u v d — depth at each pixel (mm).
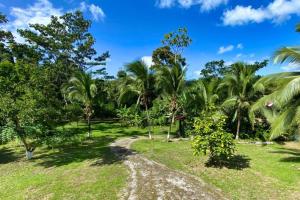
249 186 9234
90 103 22422
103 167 11930
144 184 9562
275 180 9789
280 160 12789
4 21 29688
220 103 22172
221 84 21281
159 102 26891
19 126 13828
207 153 13852
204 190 8930
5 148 17969
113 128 26797
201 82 21641
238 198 8242
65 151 16219
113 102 34875
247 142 18625
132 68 19953
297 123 11906
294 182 9539
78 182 10008
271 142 18531
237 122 21094
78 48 33844
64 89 27094
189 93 21484
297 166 11656
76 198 8516
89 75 22859
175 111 20250
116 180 10047
